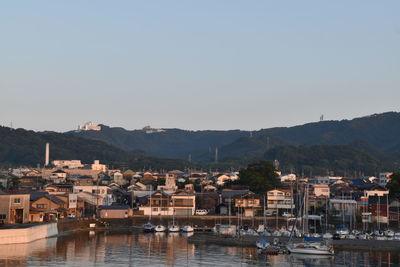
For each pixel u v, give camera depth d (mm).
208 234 149375
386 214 174875
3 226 127938
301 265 103312
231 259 108625
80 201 183375
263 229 153500
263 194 198750
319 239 131250
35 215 151250
